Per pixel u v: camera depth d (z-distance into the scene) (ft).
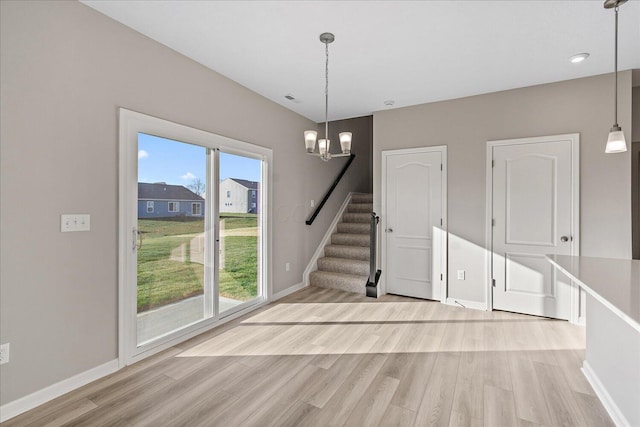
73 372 6.89
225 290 11.07
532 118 11.37
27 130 6.14
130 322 8.00
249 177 12.12
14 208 6.00
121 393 6.74
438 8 7.09
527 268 11.48
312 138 8.30
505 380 7.22
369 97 12.67
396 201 14.03
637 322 3.43
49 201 6.48
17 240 6.05
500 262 11.93
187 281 9.73
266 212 12.79
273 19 7.55
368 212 19.10
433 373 7.54
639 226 11.93
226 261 11.12
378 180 14.44
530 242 11.41
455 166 12.71
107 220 7.50
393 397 6.61
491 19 7.48
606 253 10.26
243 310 11.62
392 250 14.19
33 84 6.21
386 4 6.97
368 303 12.91
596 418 5.90
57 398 6.55
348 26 7.82
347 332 10.01
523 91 11.51
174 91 9.05
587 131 10.53
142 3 6.98
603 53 9.02
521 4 6.93
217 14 7.37
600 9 7.06
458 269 12.66
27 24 6.12
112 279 7.63
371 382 7.16
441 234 13.01
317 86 11.59
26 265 6.17
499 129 11.91
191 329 9.63
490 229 12.05
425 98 12.72
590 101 10.51
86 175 7.08
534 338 9.48
